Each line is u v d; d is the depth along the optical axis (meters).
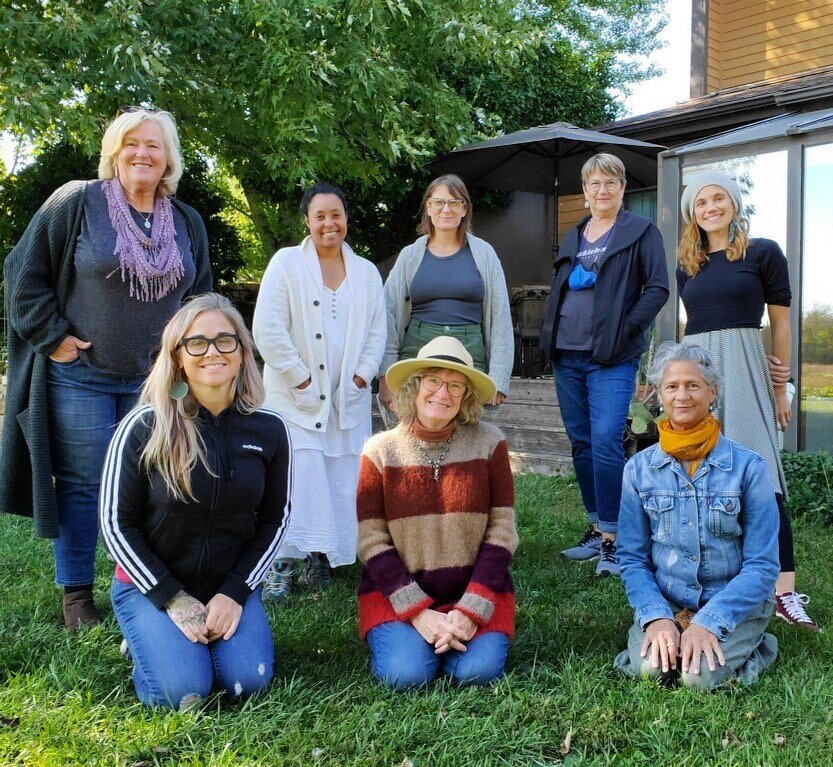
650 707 2.49
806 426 6.04
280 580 3.70
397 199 11.19
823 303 5.99
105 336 3.19
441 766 2.21
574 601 3.56
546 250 11.48
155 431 2.56
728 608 2.69
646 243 4.14
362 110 8.40
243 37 8.27
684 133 8.95
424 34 9.11
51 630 3.13
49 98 7.10
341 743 2.29
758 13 10.30
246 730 2.33
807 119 6.28
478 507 2.87
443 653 2.79
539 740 2.32
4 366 9.40
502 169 9.66
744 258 3.60
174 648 2.53
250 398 2.76
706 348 3.64
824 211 6.00
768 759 2.20
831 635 3.08
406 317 4.17
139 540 2.61
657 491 2.90
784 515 3.43
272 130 8.70
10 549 4.47
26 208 10.10
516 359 9.80
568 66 13.78
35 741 2.26
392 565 2.81
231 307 2.72
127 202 3.22
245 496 2.68
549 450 7.12
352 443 3.92
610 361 4.11
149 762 2.20
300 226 11.01
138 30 7.44
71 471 3.25
